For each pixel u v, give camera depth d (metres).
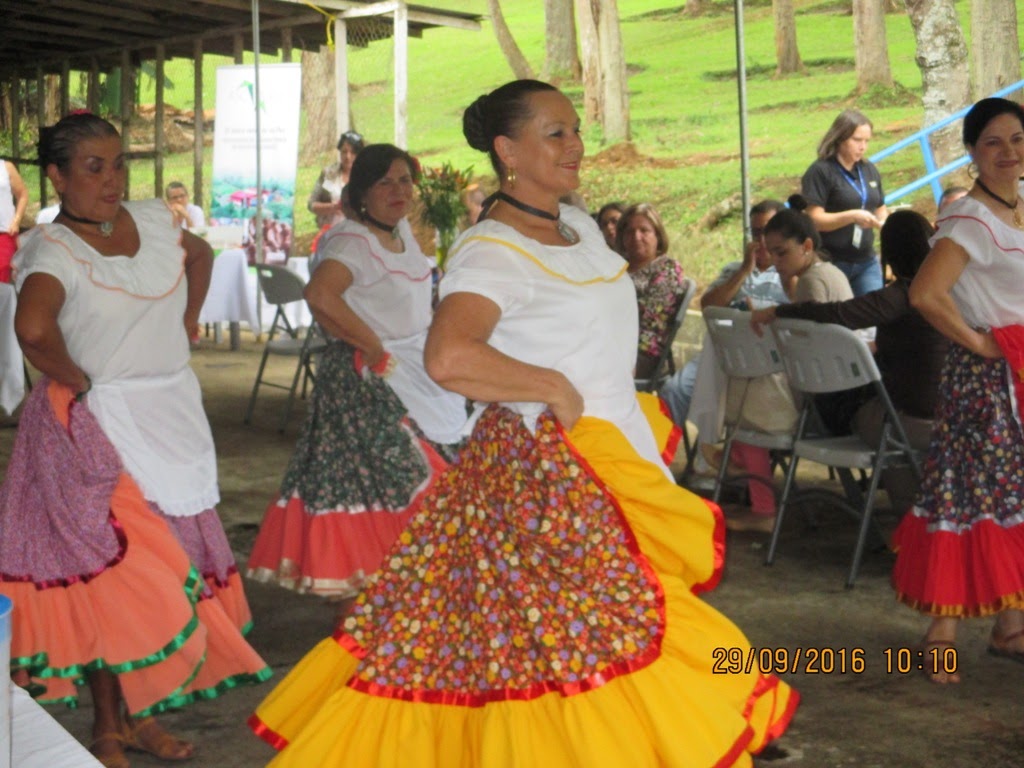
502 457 2.30
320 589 3.73
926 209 11.94
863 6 14.80
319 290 3.69
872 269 6.91
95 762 1.34
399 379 3.78
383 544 3.75
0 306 6.95
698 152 15.12
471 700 2.25
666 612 2.27
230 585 3.24
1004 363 3.40
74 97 19.66
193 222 11.50
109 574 2.90
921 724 3.30
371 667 2.30
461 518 2.34
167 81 19.91
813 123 14.85
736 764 2.19
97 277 2.92
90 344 2.94
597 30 16.45
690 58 17.41
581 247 2.40
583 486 2.28
